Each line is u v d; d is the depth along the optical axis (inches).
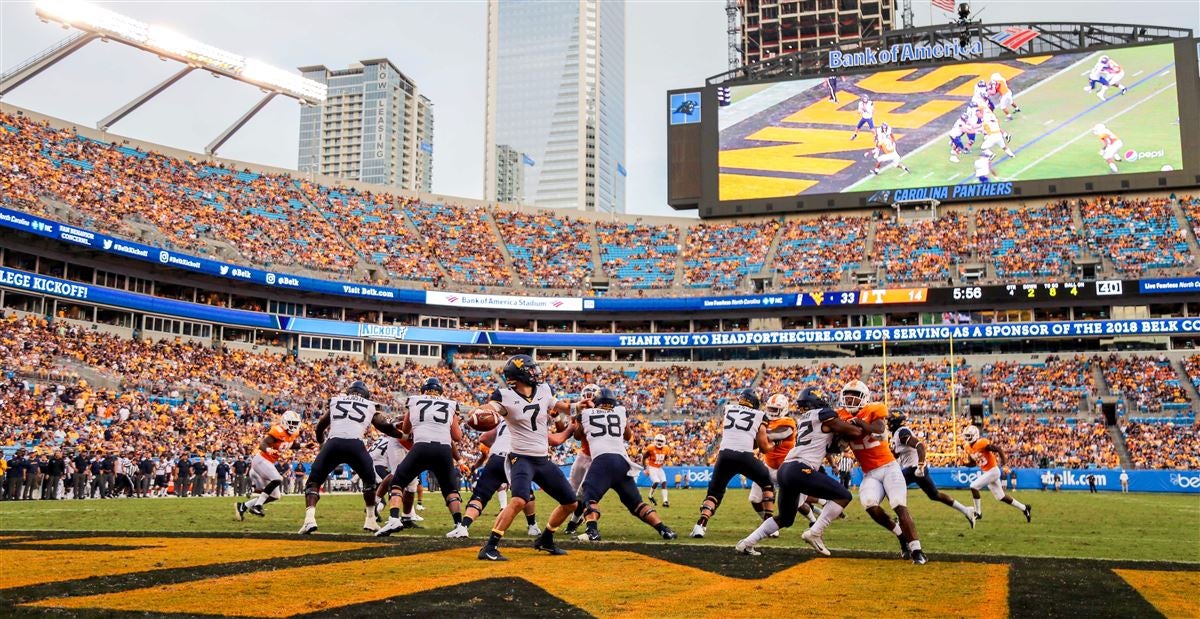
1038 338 2234.3
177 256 1950.1
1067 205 2506.2
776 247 2613.2
